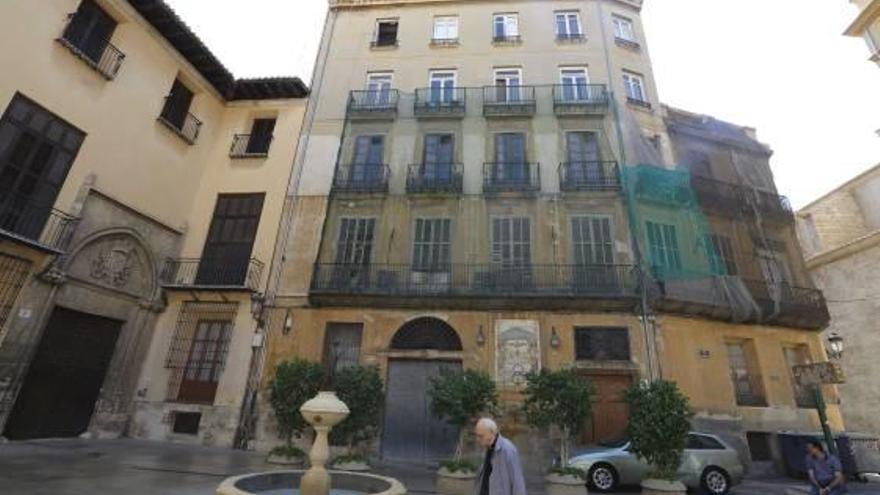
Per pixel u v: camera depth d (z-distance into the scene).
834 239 21.97
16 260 10.82
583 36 18.78
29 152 11.30
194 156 16.61
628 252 14.64
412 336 14.13
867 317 18.52
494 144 16.86
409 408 13.35
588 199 15.48
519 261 14.77
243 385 13.73
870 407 17.91
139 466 8.91
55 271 11.45
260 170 16.88
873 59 16.66
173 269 15.34
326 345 14.29
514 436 12.59
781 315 15.05
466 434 12.81
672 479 9.16
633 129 16.83
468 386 11.03
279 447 10.80
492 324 13.84
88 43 13.09
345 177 16.67
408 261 15.06
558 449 12.29
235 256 15.65
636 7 20.14
